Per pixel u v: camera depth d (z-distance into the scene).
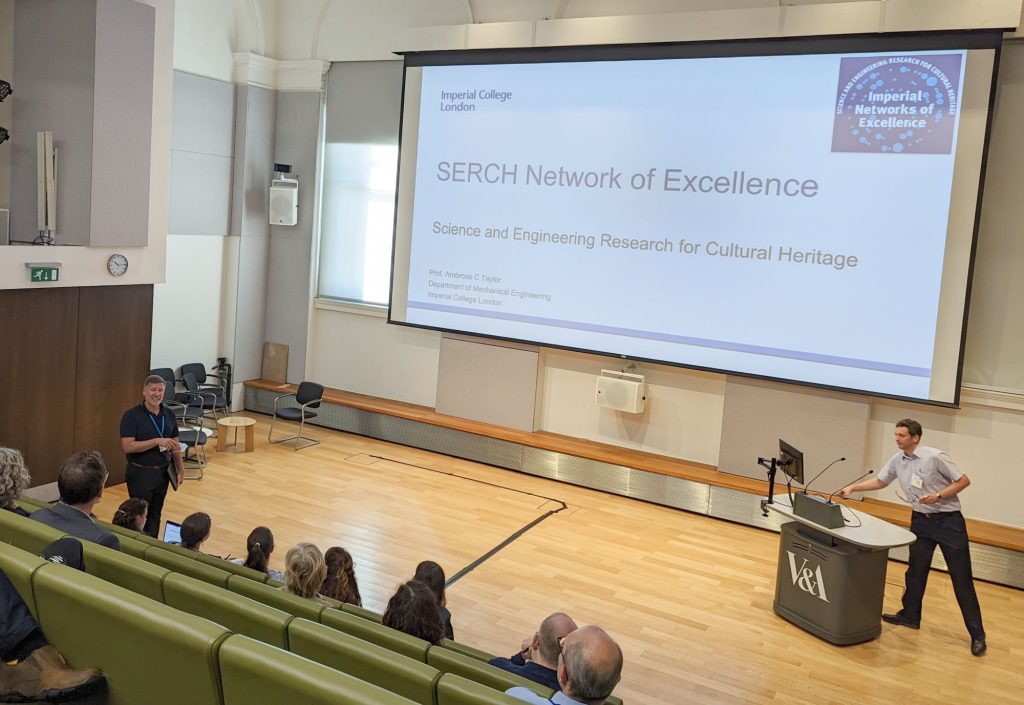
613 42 8.11
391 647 3.09
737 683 4.96
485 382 9.22
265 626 2.91
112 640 2.56
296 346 10.53
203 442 7.93
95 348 7.20
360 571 6.15
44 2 6.86
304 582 3.71
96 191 6.87
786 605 5.82
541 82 8.58
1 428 6.56
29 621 2.72
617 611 5.80
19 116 7.05
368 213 10.12
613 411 8.66
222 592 3.06
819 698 4.85
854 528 5.54
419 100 9.29
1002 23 6.57
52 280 6.64
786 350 7.62
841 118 7.25
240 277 10.23
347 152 10.17
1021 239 6.93
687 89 7.87
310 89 10.17
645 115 8.08
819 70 7.30
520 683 2.82
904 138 7.02
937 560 6.98
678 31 7.80
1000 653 5.54
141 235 7.31
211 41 9.65
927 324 7.06
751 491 7.61
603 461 8.30
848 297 7.34
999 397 7.00
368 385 10.26
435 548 6.68
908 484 5.68
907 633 5.75
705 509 7.85
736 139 7.70
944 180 6.91
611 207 8.31
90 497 3.69
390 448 9.38
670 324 8.12
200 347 10.01
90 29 6.70
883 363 7.25
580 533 7.22
